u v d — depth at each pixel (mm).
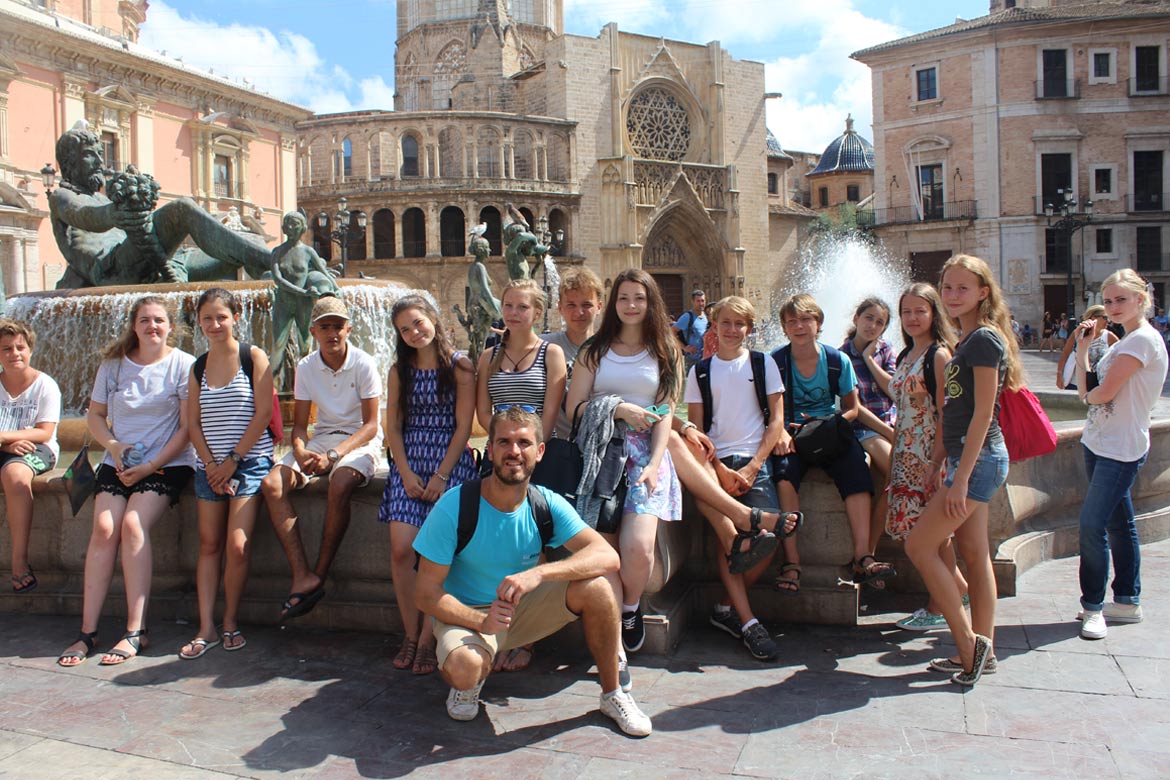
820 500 6297
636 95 63719
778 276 71000
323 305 6098
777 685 5180
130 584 5863
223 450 5914
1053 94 53438
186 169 47781
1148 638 5781
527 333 5746
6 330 6516
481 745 4469
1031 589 6914
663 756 4320
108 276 14266
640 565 5352
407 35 74688
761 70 68188
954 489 5004
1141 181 53719
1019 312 54031
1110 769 4098
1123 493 5891
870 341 7238
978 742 4395
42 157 40219
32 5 42844
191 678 5379
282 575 6465
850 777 4086
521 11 73812
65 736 4590
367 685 5246
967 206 54812
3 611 6676
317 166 58281
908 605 6617
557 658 5656
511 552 4781
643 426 5391
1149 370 5766
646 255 64562
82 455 6137
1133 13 51938
